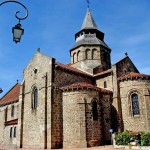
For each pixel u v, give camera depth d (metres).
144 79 28.44
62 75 29.81
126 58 34.69
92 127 26.36
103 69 38.41
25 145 30.17
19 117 32.25
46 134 26.67
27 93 32.59
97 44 38.94
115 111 29.16
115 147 23.38
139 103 27.81
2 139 38.34
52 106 27.11
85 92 27.20
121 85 29.98
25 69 34.19
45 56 30.47
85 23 42.56
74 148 24.81
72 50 40.72
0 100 45.97
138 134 22.92
